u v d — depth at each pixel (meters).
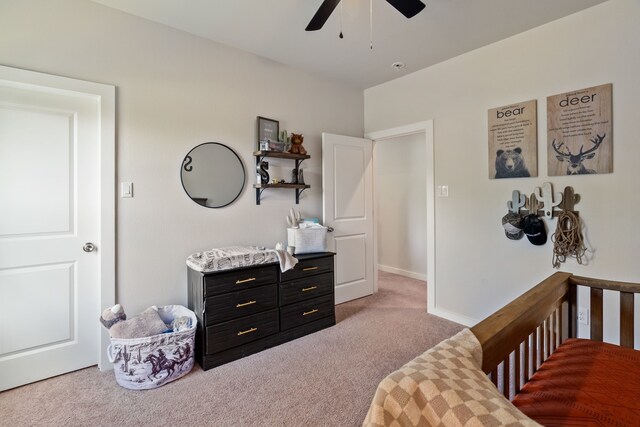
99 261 2.23
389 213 5.14
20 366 2.01
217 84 2.73
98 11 2.19
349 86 3.76
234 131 2.84
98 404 1.83
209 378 2.10
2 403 1.84
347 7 2.21
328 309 2.92
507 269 2.67
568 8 2.22
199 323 2.29
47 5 2.02
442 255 3.12
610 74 2.13
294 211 3.28
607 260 2.16
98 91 2.17
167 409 1.79
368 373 2.14
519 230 2.54
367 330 2.84
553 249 2.39
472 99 2.87
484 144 2.79
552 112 2.38
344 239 3.57
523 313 1.15
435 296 3.19
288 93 3.21
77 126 2.18
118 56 2.26
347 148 3.59
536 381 1.18
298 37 2.64
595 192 2.21
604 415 0.94
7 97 1.96
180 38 2.54
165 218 2.48
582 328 2.27
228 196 2.81
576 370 1.21
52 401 1.86
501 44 2.67
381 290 4.07
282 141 3.05
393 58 3.02
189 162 2.59
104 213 2.21
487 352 0.93
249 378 2.09
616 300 2.15
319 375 2.12
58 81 2.04
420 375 0.72
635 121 2.05
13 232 1.99
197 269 2.29
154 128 2.42
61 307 2.14
